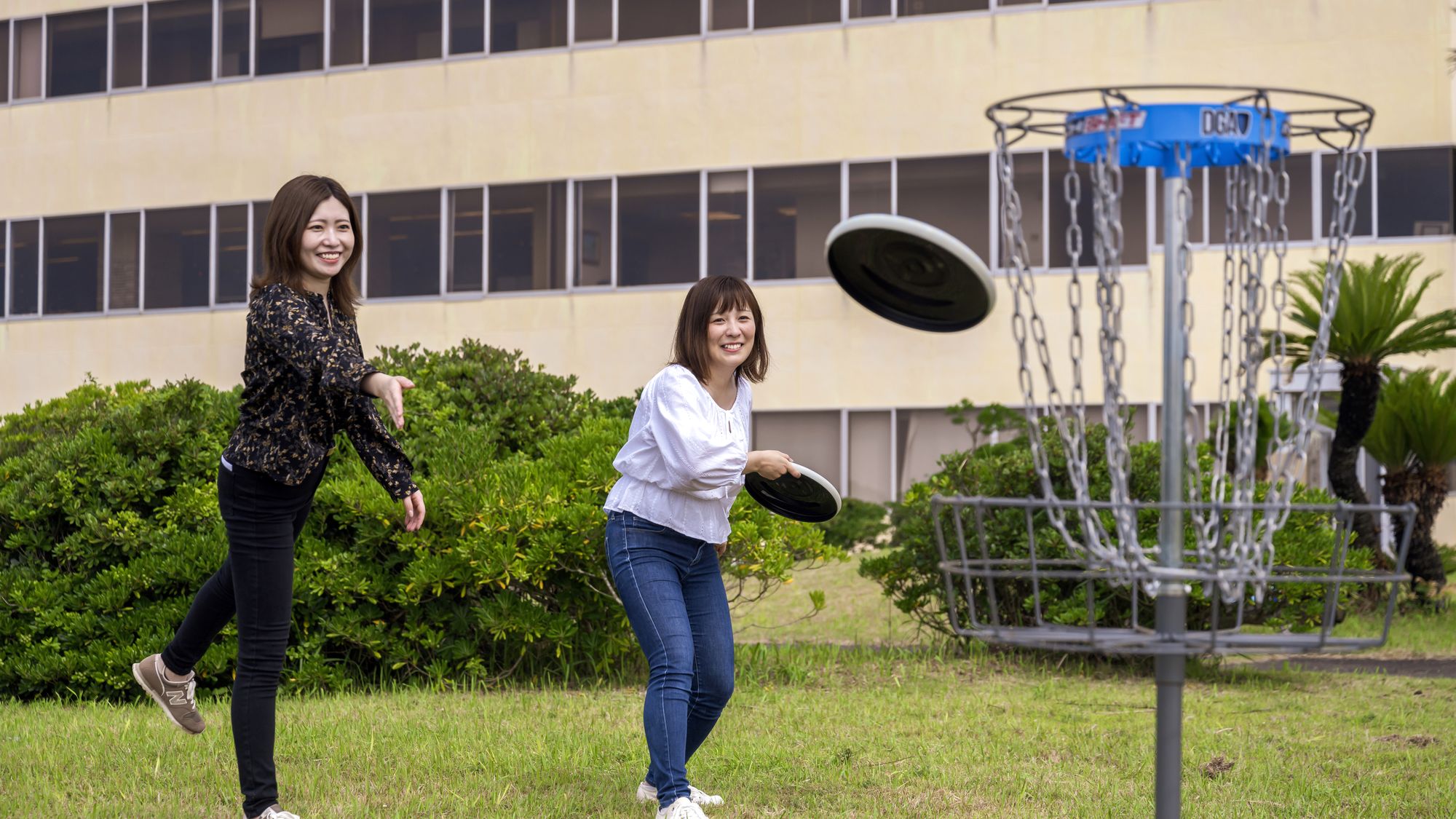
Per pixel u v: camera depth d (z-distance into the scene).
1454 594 12.46
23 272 21.78
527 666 7.12
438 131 19.78
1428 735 5.68
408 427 7.48
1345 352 11.47
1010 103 2.68
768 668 7.36
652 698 3.96
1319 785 4.73
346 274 4.02
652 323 18.86
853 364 18.03
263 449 3.79
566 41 19.30
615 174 19.05
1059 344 17.02
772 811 4.34
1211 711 6.39
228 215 20.78
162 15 21.17
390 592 6.87
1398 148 16.28
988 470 7.95
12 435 7.86
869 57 18.05
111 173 21.36
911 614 8.77
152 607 6.75
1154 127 2.59
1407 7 16.25
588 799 4.43
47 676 6.66
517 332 19.38
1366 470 16.25
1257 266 2.66
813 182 18.27
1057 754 5.27
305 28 20.50
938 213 17.75
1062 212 17.14
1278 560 7.33
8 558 7.05
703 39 18.72
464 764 4.95
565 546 6.70
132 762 4.96
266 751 3.89
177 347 20.95
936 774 4.89
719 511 4.16
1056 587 7.80
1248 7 16.66
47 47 21.75
